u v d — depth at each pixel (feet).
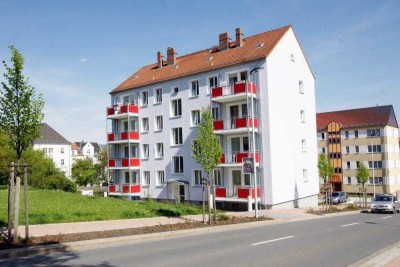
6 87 44.70
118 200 101.96
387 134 199.62
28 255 36.60
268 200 101.50
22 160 155.12
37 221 57.26
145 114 133.28
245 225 62.95
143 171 133.39
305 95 118.01
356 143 207.82
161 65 141.90
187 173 119.34
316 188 120.26
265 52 104.37
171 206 91.81
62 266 32.22
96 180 237.86
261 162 103.09
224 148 109.60
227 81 111.14
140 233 48.96
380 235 52.13
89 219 62.64
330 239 47.96
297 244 43.91
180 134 122.93
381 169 199.11
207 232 54.49
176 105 124.67
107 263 33.55
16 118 45.14
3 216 60.49
